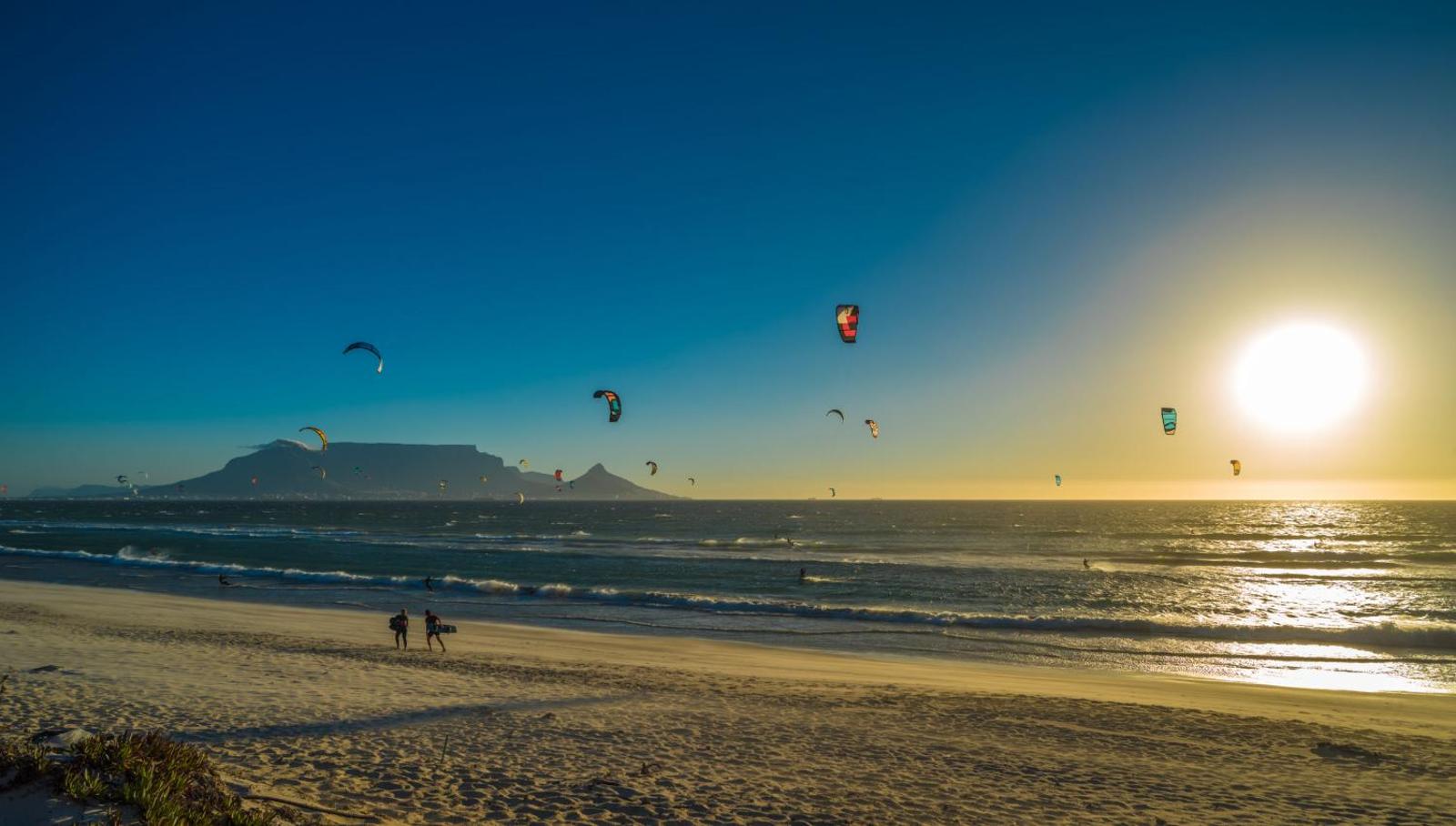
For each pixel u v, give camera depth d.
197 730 9.58
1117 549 61.09
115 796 5.06
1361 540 72.94
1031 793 8.59
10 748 5.41
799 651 20.69
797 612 27.61
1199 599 32.41
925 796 8.33
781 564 46.88
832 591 34.53
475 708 11.65
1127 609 29.73
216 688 12.13
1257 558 52.84
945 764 9.60
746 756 9.57
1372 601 32.09
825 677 16.67
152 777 5.29
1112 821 7.80
